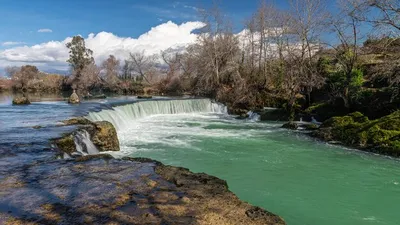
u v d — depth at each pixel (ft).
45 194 23.88
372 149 51.31
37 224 19.08
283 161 45.85
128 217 20.39
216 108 116.47
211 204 22.84
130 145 55.42
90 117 65.10
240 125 82.94
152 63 288.71
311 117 87.56
